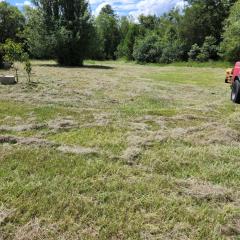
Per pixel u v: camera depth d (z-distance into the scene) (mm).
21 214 3936
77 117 8852
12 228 3678
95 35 36219
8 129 7496
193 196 4445
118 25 73312
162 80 21031
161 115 9531
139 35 58719
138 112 9789
